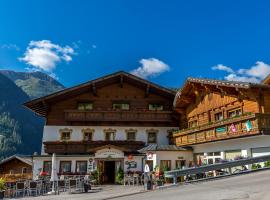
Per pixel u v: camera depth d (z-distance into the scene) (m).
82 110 35.22
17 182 23.56
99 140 35.34
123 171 31.66
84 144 34.09
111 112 35.44
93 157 32.38
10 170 44.50
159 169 28.38
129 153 33.72
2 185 22.52
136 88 37.62
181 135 32.03
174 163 31.48
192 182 18.33
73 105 36.59
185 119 35.22
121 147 33.78
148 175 22.53
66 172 32.19
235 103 25.72
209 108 29.56
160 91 36.78
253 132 21.25
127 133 36.16
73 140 35.47
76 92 36.66
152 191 16.98
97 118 35.19
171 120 35.78
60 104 36.53
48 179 26.38
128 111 35.56
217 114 28.45
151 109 37.19
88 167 32.16
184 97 33.03
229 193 12.93
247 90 23.09
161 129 36.50
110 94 37.22
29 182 23.53
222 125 24.83
